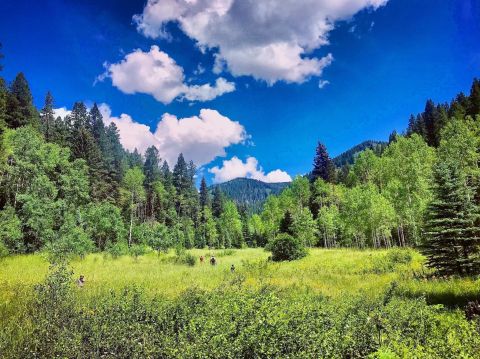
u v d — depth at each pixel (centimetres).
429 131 7938
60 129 7106
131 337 711
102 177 6644
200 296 1064
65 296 960
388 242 5097
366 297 1131
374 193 4969
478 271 1478
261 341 617
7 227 2886
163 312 876
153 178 10438
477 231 1566
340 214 5700
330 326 738
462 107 7350
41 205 3294
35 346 682
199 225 9756
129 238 5203
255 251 5428
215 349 607
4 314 895
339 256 3052
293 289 1503
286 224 4606
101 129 10225
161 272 2148
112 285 1444
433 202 1680
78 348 676
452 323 740
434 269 1794
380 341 646
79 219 3716
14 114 5566
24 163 3791
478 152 4875
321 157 8362
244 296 910
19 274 1667
